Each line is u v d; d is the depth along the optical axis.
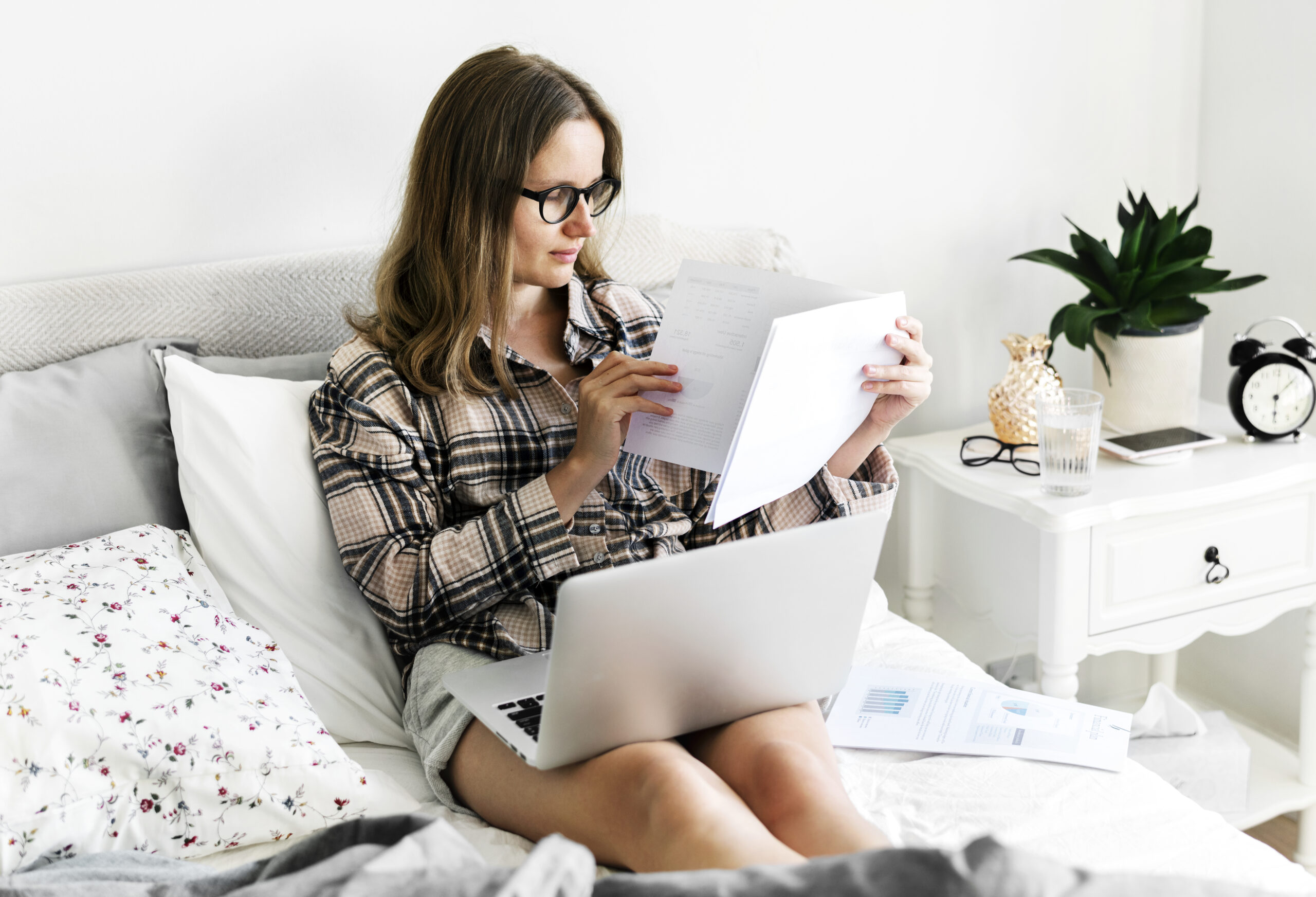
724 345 1.13
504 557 1.16
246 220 1.50
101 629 1.01
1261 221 1.88
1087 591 1.54
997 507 1.60
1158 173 1.99
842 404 1.12
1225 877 0.87
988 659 2.02
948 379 1.95
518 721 1.00
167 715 0.97
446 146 1.25
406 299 1.31
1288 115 1.80
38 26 1.36
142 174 1.44
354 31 1.51
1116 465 1.65
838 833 0.84
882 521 0.93
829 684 1.03
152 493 1.27
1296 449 1.67
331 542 1.25
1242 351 1.69
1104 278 1.71
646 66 1.66
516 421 1.26
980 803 0.99
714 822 0.83
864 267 1.85
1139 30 1.91
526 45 1.59
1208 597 1.61
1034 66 1.87
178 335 1.41
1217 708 2.04
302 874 0.74
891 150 1.82
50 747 0.92
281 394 1.30
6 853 0.88
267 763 0.98
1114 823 0.95
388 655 1.26
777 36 1.72
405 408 1.24
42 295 1.35
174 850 0.95
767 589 0.90
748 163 1.75
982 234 1.91
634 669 0.88
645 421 1.15
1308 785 1.74
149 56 1.42
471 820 1.06
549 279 1.27
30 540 1.19
